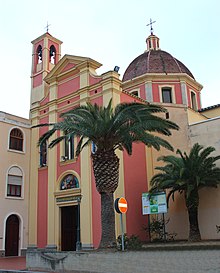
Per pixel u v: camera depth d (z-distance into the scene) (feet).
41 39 103.14
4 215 80.74
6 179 83.20
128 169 72.95
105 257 46.78
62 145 81.15
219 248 37.47
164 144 56.13
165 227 77.15
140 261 43.19
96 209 69.56
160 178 68.59
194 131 80.84
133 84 99.25
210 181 67.72
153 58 104.42
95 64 81.05
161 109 55.88
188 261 39.01
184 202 76.33
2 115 86.02
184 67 105.40
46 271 52.34
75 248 73.97
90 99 77.46
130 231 68.33
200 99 103.96
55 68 86.84
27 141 90.94
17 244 82.58
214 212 71.56
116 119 52.21
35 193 84.28
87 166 73.36
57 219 77.05
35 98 98.63
